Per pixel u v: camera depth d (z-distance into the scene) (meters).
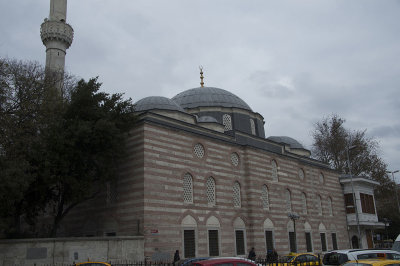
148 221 23.27
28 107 23.36
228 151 30.80
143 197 23.48
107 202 25.98
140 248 22.50
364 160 53.28
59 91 28.33
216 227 27.80
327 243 39.97
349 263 11.70
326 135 54.97
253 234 30.12
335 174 45.50
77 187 21.70
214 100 39.56
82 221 27.31
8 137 21.30
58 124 21.91
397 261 11.40
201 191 27.52
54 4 37.19
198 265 11.48
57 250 19.80
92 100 23.28
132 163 24.81
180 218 25.28
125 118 24.25
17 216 23.02
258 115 41.16
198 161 27.98
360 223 43.94
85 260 20.42
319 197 41.16
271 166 34.50
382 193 54.25
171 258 23.86
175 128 26.80
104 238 21.28
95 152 22.86
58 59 35.22
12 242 18.69
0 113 21.75
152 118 26.69
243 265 12.00
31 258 18.98
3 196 18.09
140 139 24.81
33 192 22.06
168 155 25.80
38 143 21.22
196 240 25.91
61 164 21.20
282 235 33.12
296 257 22.64
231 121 38.34
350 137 54.66
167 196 24.88
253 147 32.75
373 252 15.99
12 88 23.91
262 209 31.80
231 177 30.44
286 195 35.62
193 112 38.50
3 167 18.19
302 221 36.62
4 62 23.75
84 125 21.59
